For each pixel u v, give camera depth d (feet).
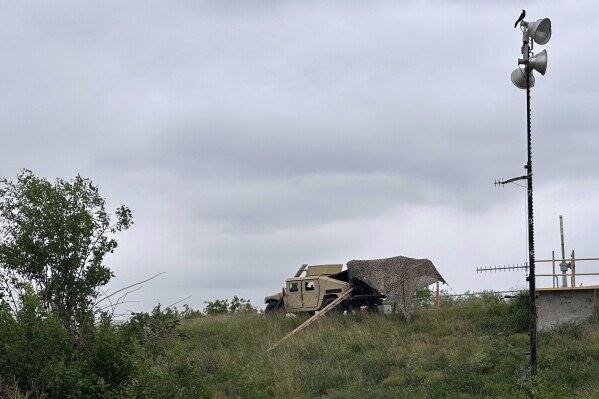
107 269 56.24
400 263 110.42
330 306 114.11
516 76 64.18
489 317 101.76
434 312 108.27
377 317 109.40
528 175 63.46
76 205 56.90
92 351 51.62
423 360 87.56
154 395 48.01
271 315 117.70
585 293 96.12
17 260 54.60
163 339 55.11
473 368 81.61
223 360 88.63
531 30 63.67
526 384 59.36
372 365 87.40
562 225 99.14
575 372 75.46
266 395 60.75
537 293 97.55
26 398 46.03
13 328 49.21
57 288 54.85
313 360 93.35
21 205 55.77
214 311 143.33
